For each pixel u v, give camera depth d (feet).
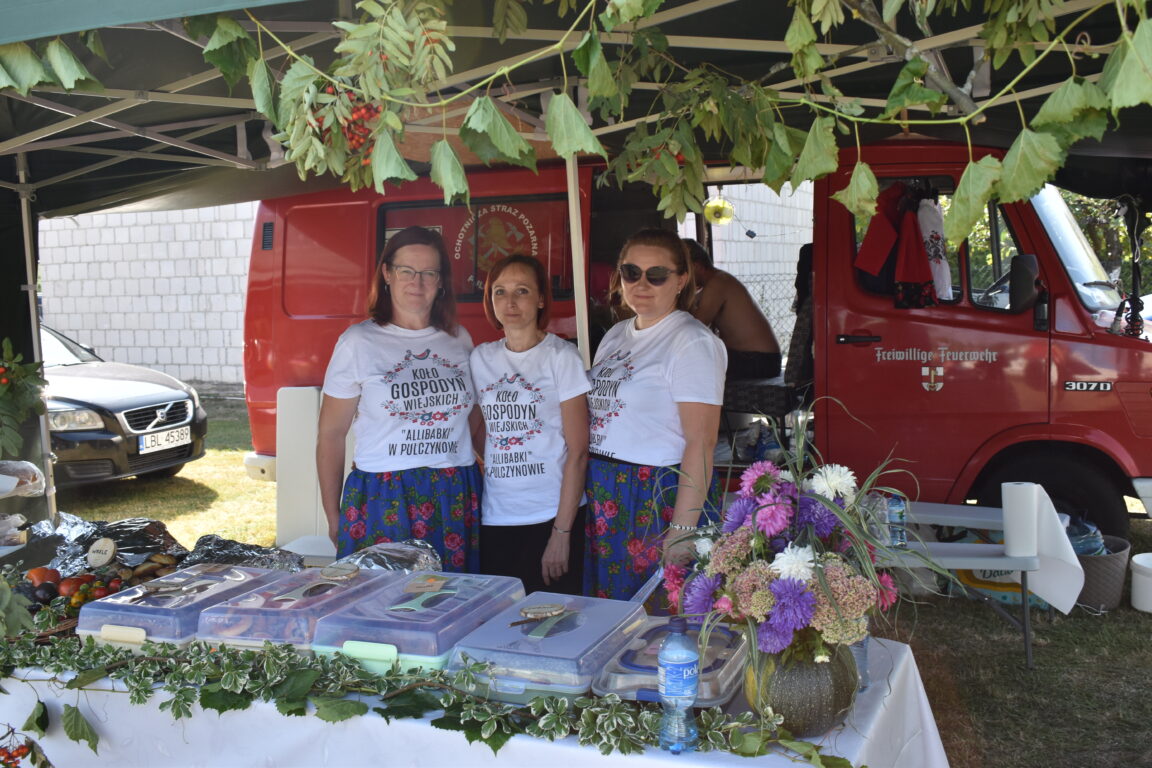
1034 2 5.60
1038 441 15.99
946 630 15.28
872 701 6.35
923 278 15.88
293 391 16.19
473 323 18.39
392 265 10.16
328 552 14.39
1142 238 16.10
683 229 24.57
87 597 8.55
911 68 5.26
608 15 4.98
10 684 7.26
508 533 10.48
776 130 6.17
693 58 11.85
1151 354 15.16
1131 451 15.34
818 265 16.46
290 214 19.69
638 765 5.61
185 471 29.76
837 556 5.87
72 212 18.28
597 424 10.05
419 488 9.95
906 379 16.14
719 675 6.19
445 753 6.10
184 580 8.07
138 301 44.62
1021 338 15.62
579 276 13.33
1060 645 14.52
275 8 8.56
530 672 6.27
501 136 5.20
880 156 16.05
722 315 19.33
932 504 15.52
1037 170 4.66
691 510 8.97
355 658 6.70
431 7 5.80
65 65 6.00
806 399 17.61
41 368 9.93
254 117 14.05
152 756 6.91
